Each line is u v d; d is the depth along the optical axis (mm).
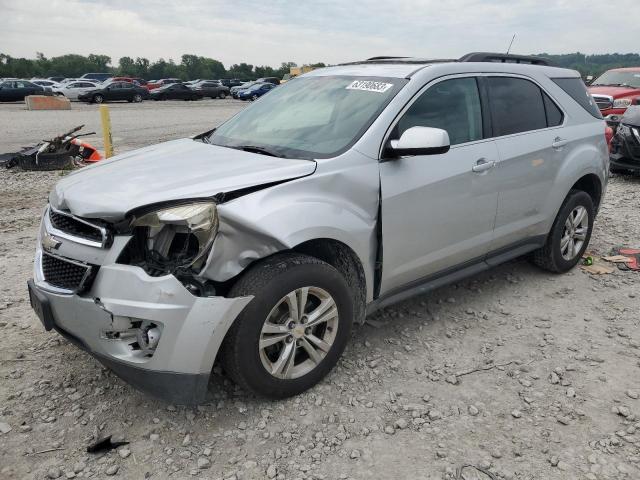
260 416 3102
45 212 3375
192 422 3051
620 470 2719
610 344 3949
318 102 3969
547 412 3166
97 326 2811
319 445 2889
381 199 3436
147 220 2807
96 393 3285
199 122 21828
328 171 3248
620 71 15352
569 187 4848
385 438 2947
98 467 2721
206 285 2896
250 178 3027
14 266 5344
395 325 4176
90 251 2885
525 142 4410
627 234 6488
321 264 3143
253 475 2688
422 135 3332
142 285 2709
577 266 5434
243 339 2912
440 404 3236
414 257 3750
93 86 39469
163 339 2723
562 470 2719
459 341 3963
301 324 3148
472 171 3957
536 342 3967
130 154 3879
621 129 9539
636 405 3234
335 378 3465
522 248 4734
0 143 15344
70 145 11562
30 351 3746
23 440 2893
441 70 3963
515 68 4570
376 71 4055
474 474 2686
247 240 2879
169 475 2680
